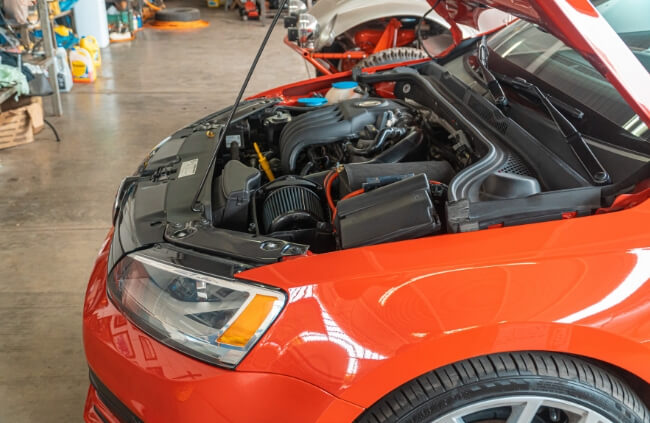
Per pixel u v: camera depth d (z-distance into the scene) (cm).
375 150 185
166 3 1130
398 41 488
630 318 117
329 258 124
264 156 206
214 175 188
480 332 114
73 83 598
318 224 160
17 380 211
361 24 483
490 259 119
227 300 121
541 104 176
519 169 154
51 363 220
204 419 119
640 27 182
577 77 179
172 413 121
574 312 115
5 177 380
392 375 116
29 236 309
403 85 223
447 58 253
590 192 133
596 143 156
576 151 150
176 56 720
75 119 495
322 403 116
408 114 200
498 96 186
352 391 116
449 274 117
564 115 167
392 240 130
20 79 411
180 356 121
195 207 152
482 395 119
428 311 115
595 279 117
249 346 117
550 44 203
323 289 117
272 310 117
